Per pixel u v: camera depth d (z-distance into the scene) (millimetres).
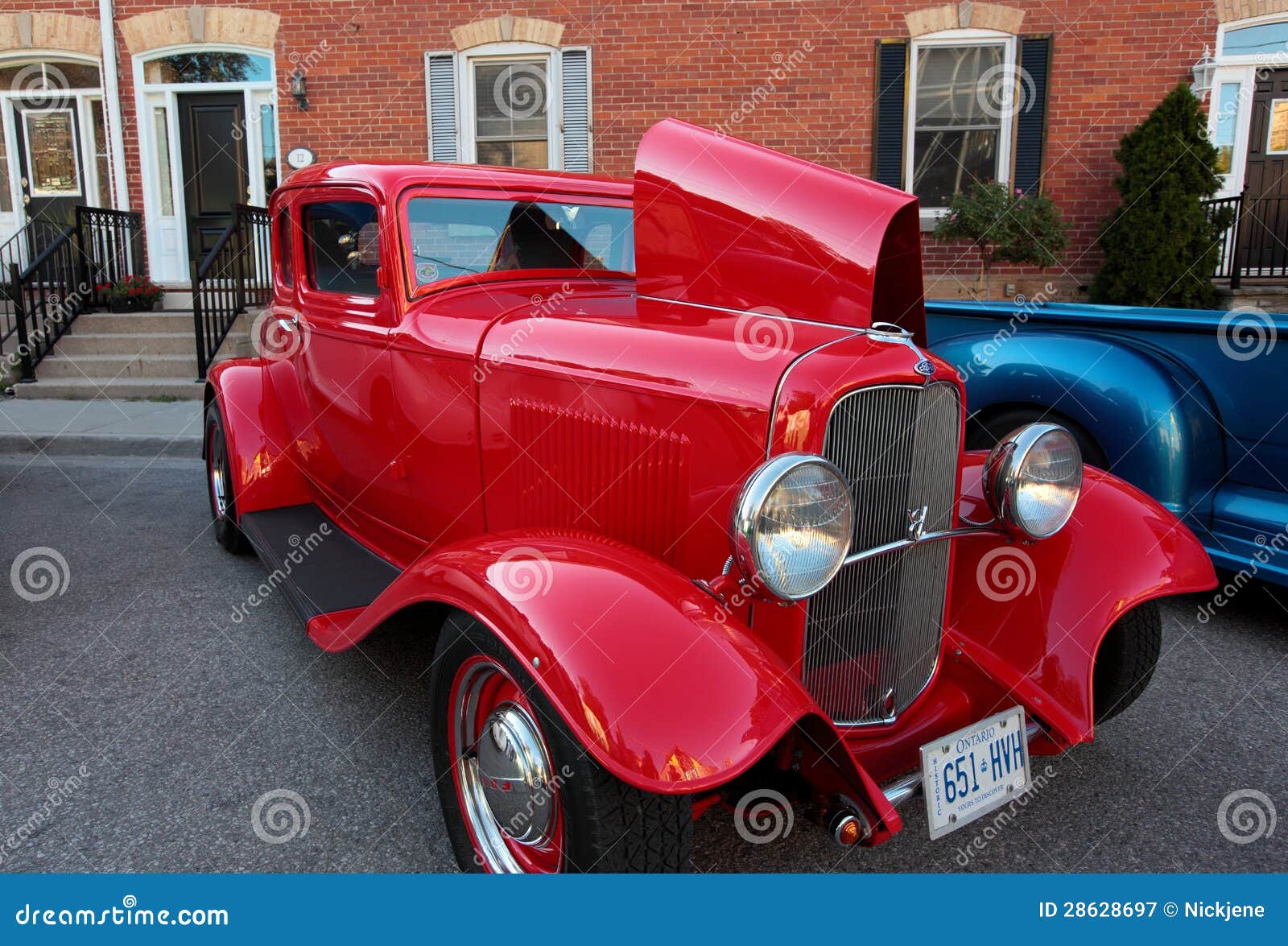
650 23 9234
